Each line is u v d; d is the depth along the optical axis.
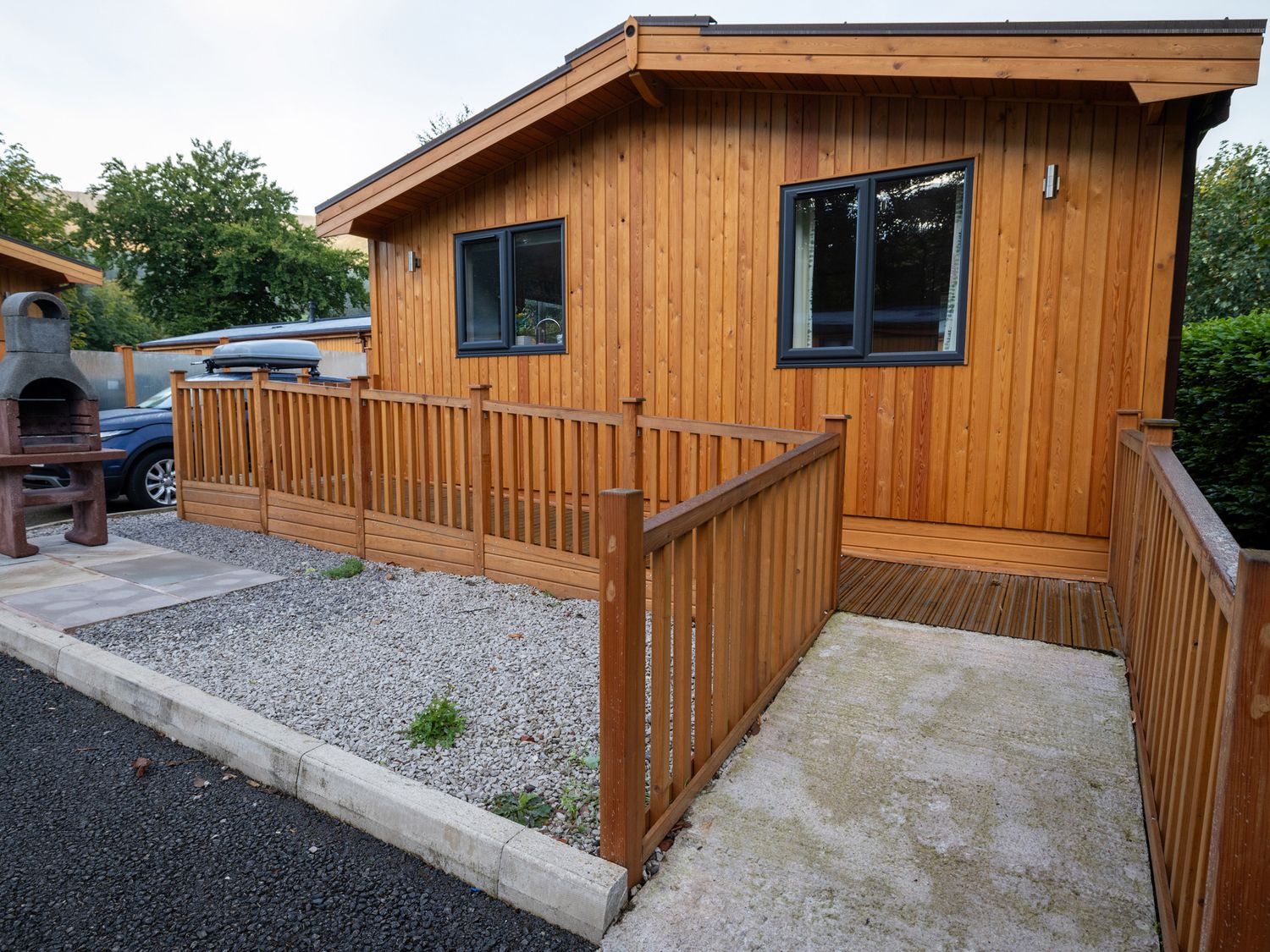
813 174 5.26
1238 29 3.59
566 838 2.30
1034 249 4.57
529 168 6.65
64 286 12.54
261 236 31.89
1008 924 1.96
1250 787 1.22
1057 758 2.70
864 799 2.51
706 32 4.97
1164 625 2.38
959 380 4.86
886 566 5.01
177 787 2.78
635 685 2.05
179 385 7.32
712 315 5.77
